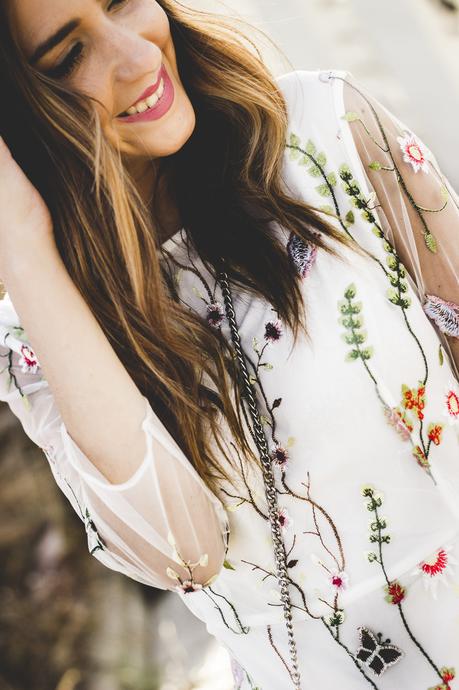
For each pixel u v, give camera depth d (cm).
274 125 152
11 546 327
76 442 139
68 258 148
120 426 137
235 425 143
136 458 137
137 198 143
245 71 155
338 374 142
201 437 146
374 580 146
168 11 153
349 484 145
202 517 141
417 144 153
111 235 146
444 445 146
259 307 147
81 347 138
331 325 144
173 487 139
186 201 153
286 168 153
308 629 151
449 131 516
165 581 145
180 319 147
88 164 142
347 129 150
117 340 150
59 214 146
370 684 150
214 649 312
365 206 148
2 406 358
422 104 538
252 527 148
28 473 344
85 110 141
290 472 145
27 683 295
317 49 571
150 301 145
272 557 149
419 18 584
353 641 149
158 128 146
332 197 149
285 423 144
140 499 138
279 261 146
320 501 145
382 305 144
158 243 155
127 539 142
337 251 146
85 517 149
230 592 154
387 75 559
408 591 147
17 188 139
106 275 147
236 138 152
